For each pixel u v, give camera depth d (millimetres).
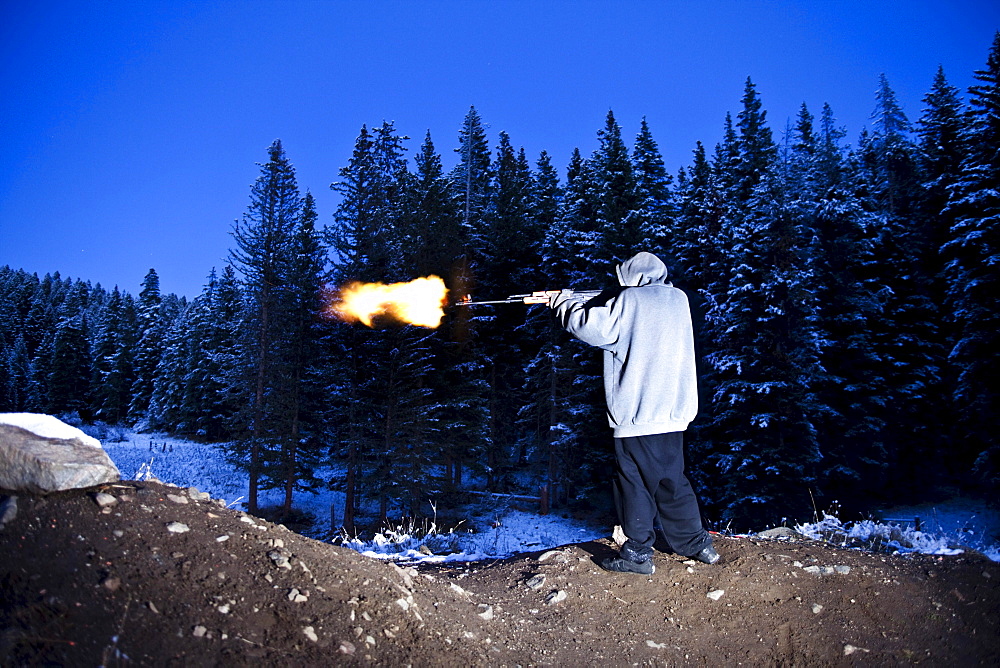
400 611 3252
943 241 28078
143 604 2631
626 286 4797
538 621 3855
